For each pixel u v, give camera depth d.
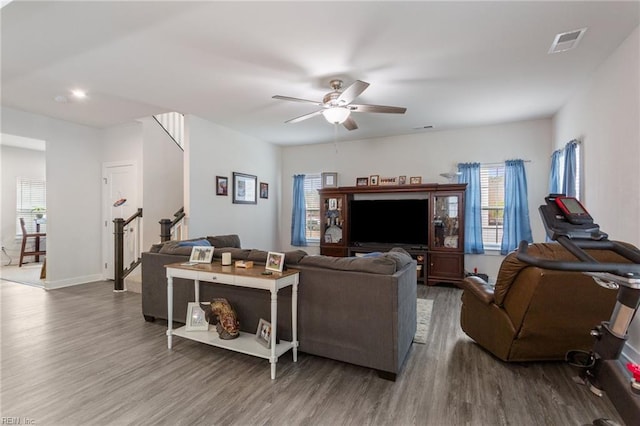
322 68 3.20
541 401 2.09
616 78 2.84
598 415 1.95
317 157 6.89
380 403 2.08
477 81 3.53
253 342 2.69
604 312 2.21
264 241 6.58
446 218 5.45
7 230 7.24
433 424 1.88
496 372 2.47
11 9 2.25
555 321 2.29
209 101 4.20
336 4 2.20
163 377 2.39
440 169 5.79
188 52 2.88
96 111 4.71
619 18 2.38
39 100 4.21
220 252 3.21
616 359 1.57
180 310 3.39
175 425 1.85
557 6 2.24
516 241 5.14
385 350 2.36
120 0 2.16
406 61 3.04
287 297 2.75
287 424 1.87
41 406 2.02
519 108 4.50
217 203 5.32
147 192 5.27
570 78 3.45
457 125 5.38
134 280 4.88
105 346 2.93
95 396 2.13
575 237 1.69
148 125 5.28
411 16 2.34
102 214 5.82
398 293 2.36
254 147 6.27
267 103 4.27
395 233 5.81
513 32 2.56
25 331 3.29
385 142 6.24
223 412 1.98
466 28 2.50
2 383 2.29
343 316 2.52
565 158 3.92
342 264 2.58
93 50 2.86
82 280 5.54
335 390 2.23
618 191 2.80
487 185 5.52
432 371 2.50
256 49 2.83
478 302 2.89
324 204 6.35
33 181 7.61
